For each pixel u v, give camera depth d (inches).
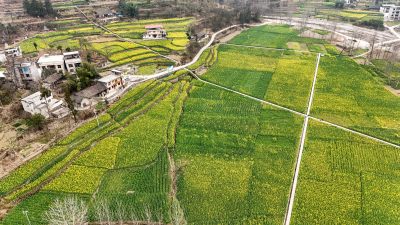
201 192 2556.6
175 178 2709.2
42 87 3782.0
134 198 2491.4
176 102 3922.2
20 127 3412.9
